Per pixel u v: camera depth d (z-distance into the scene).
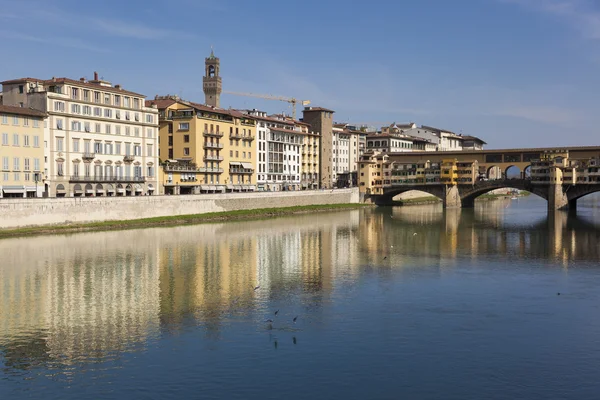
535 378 41.16
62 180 124.50
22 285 66.38
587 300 60.97
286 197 172.75
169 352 45.47
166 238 105.31
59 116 123.62
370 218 154.00
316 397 38.38
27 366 42.94
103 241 99.38
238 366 42.97
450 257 87.31
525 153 193.25
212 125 167.88
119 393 38.81
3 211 102.62
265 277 71.56
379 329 51.03
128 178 140.62
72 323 52.38
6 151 112.56
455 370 42.47
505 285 67.81
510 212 177.00
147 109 147.12
